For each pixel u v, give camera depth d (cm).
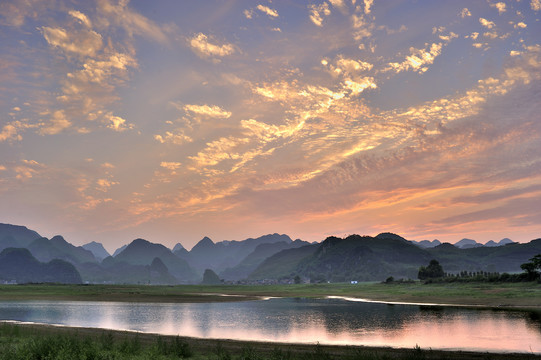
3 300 12781
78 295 15262
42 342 2219
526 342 3453
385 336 4075
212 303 11294
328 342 3697
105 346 2603
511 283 11269
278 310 8150
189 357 2498
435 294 11356
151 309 8844
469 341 3572
